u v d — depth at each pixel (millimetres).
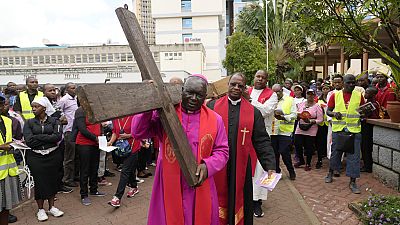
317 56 22656
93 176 5824
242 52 22547
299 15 4117
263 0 24625
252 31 25812
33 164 4691
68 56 31203
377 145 6480
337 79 6715
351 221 4496
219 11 47781
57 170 4938
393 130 5883
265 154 3424
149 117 2434
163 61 32438
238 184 3352
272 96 5074
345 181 6395
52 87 6543
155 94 2080
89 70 25047
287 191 5871
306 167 7340
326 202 5258
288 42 23281
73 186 6469
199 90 2445
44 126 4727
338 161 6215
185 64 32375
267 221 4570
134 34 2107
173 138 2158
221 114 3496
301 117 7289
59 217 4910
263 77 5078
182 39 48906
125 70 22844
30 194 6008
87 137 5348
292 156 8836
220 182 3320
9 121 4379
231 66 23656
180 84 2613
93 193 5895
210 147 2547
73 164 6469
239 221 3367
